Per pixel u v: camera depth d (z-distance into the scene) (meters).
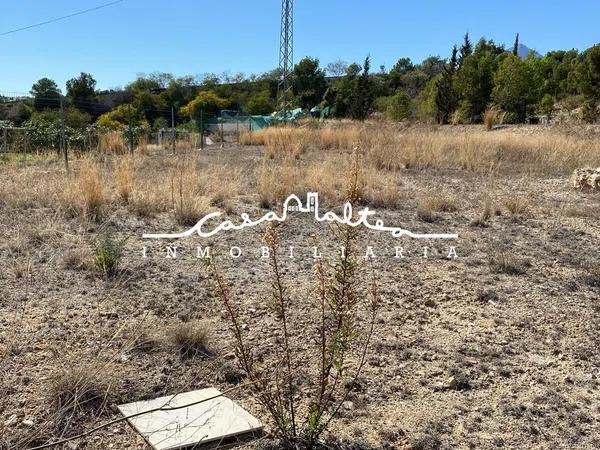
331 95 44.69
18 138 12.59
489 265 5.87
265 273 5.33
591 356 3.91
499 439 2.95
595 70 30.22
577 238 7.11
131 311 4.28
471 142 15.03
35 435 2.73
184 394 3.21
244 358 2.96
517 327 4.35
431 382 3.49
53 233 6.17
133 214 7.50
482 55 35.31
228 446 2.81
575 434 3.00
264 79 58.62
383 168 12.76
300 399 3.22
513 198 8.79
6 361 3.43
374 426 3.03
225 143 21.84
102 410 3.00
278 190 8.81
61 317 4.11
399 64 70.19
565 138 15.88
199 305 4.46
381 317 4.41
